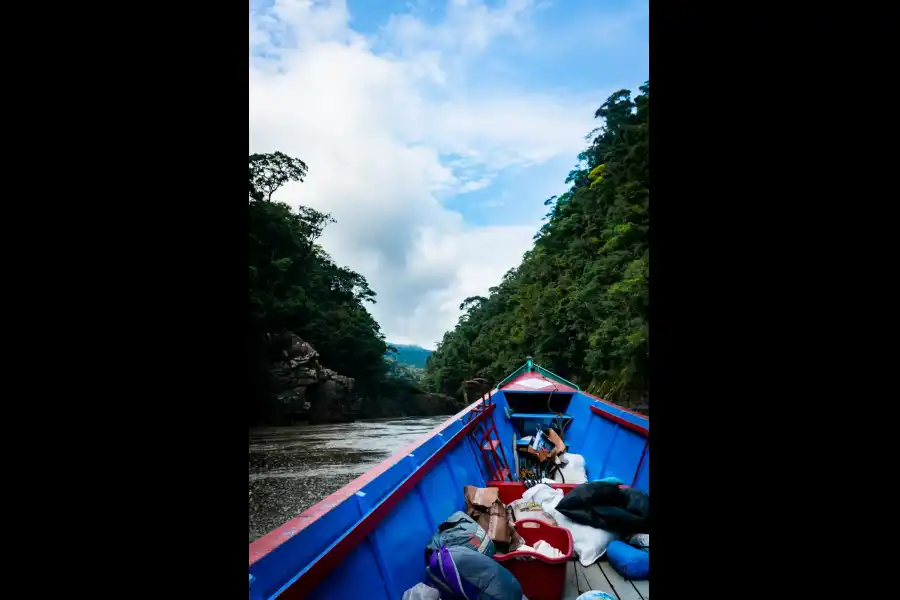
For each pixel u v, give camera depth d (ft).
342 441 89.30
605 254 83.56
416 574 8.03
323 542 5.88
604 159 101.91
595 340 67.31
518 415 19.43
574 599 8.79
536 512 11.53
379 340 185.26
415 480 9.38
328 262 184.65
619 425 16.03
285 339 127.13
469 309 268.00
